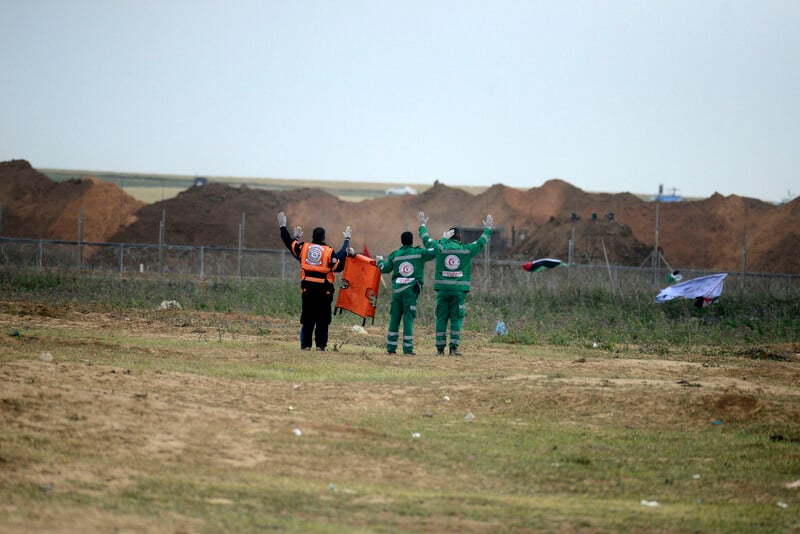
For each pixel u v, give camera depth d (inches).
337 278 4736.7
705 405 1797.5
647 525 1101.7
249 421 1524.4
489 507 1157.7
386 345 2755.9
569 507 1182.9
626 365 2524.6
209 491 1141.1
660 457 1505.9
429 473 1343.5
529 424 1705.2
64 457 1232.2
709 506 1232.2
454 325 2748.5
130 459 1259.8
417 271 2674.7
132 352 2315.5
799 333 3747.5
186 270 6988.2
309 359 2361.0
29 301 3919.8
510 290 4884.4
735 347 3326.8
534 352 2957.7
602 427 1692.9
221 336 2928.2
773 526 1128.2
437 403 1845.5
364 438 1510.8
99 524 960.3
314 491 1179.9
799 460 1489.9
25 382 1563.7
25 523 936.9
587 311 4227.4
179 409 1536.7
